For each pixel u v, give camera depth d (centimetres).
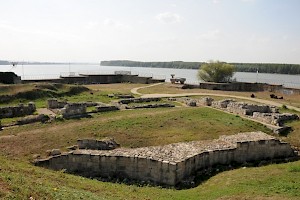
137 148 2416
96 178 2209
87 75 7469
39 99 4372
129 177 2205
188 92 5672
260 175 1991
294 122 3388
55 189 1401
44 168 2091
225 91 6106
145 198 1730
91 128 2847
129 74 8125
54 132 2722
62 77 7031
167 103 4294
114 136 2706
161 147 2403
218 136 2878
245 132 2931
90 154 2245
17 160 2128
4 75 5541
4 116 3347
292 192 1616
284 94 5828
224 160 2420
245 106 3769
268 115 3369
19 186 1245
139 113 3494
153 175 2133
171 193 1873
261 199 1512
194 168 2228
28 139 2542
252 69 18638
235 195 1596
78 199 1329
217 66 8031
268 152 2619
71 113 3291
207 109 3778
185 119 3281
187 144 2495
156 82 7394
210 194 1719
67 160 2248
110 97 4800
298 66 16712
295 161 2555
